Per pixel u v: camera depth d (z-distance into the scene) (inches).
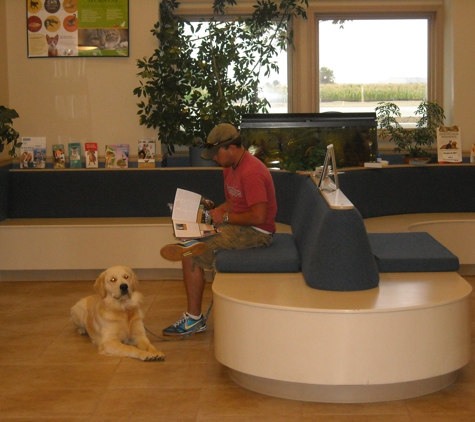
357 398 118.2
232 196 158.6
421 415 113.2
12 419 114.5
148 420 113.3
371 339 113.0
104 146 243.4
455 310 118.4
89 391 126.3
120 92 241.3
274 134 216.8
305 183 177.5
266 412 115.6
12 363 142.3
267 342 117.1
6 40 238.7
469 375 130.4
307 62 254.4
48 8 237.8
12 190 231.1
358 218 124.7
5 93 237.5
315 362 114.3
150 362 141.5
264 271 140.6
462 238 214.2
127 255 213.3
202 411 116.5
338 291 124.0
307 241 138.4
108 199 231.8
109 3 237.5
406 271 138.1
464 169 231.0
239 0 253.4
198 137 243.8
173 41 230.8
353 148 222.1
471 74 245.0
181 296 196.9
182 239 149.6
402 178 227.6
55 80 240.5
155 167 237.9
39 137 238.4
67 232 212.5
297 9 244.7
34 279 218.1
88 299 159.6
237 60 240.1
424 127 245.0
